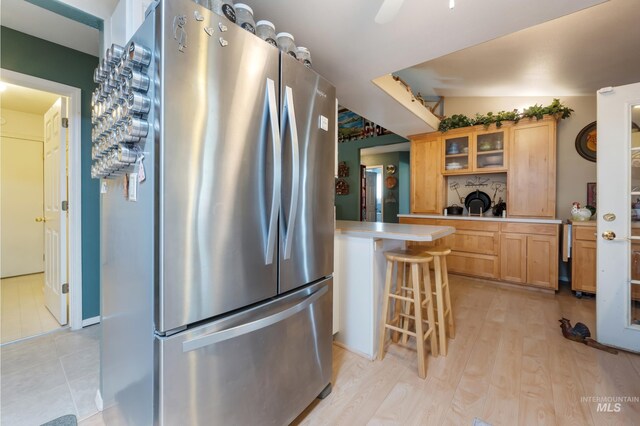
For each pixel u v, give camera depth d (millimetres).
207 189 958
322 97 1478
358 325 2041
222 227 1007
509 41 2545
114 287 1191
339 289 2131
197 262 942
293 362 1332
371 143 5527
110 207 1217
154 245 875
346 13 1532
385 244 2125
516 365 1865
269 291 1198
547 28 2279
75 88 2357
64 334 2295
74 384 1688
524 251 3416
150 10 881
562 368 1829
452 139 4188
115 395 1219
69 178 2381
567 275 3635
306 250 1404
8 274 3879
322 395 1564
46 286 2797
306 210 1394
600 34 2287
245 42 1058
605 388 1630
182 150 887
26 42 2137
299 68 1312
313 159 1427
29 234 4043
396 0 1121
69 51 2328
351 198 5809
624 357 1948
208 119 950
